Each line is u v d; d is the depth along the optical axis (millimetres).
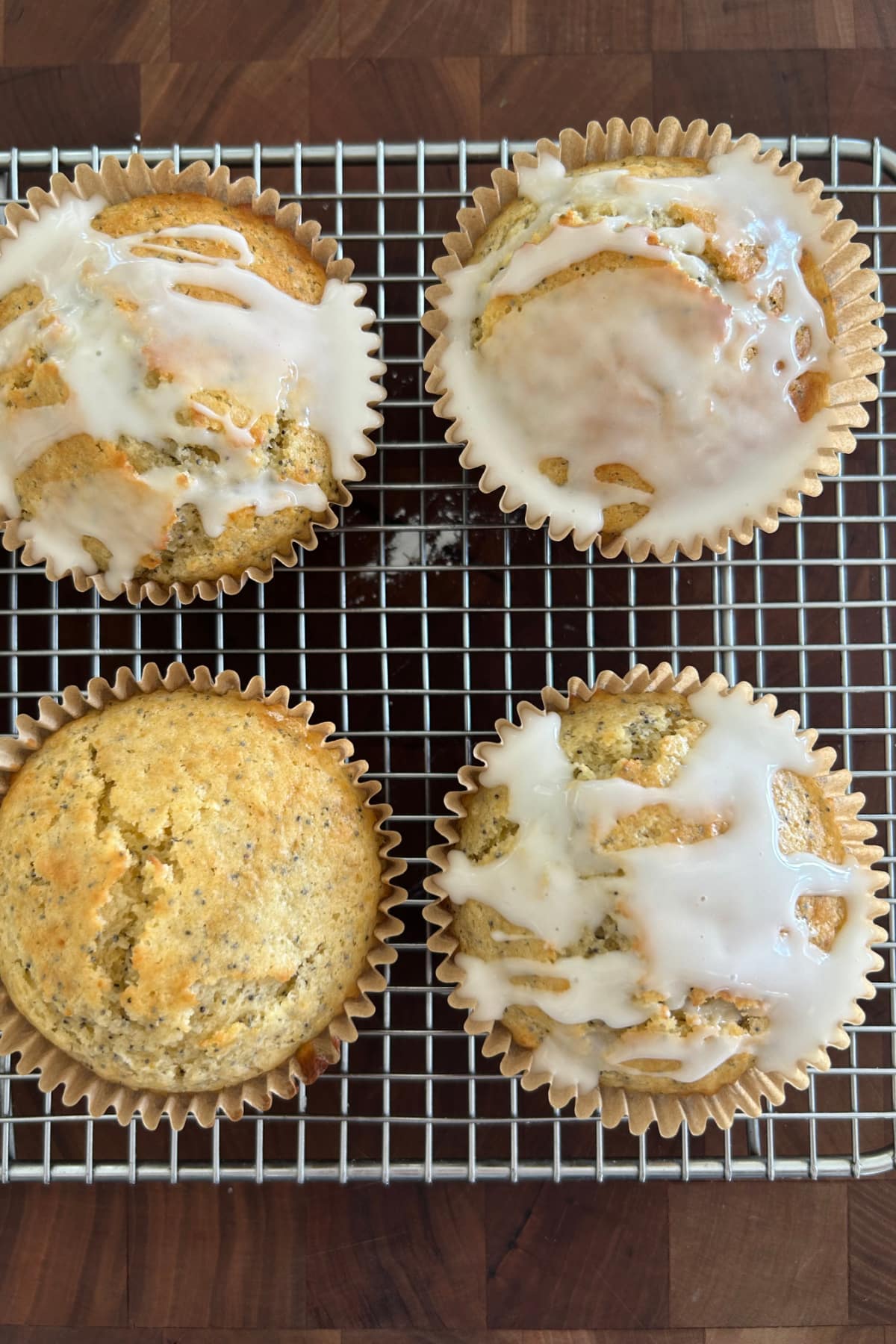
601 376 208
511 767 207
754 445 219
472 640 248
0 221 245
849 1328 244
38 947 194
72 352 204
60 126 252
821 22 252
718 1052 198
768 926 197
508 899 201
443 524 249
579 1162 234
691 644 250
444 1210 247
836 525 251
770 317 213
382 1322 244
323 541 249
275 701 218
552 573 250
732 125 251
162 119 252
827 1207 247
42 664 248
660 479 217
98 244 211
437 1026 245
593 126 219
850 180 250
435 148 239
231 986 194
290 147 241
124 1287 245
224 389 208
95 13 253
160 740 206
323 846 205
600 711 215
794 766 209
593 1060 204
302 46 252
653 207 211
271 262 220
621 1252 246
